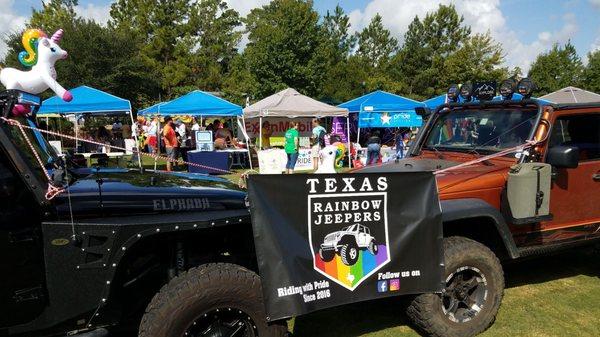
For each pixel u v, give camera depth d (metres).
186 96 15.70
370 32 58.78
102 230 2.31
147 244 2.76
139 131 19.77
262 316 2.65
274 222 2.62
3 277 2.20
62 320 2.33
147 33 53.28
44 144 2.96
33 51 2.62
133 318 3.11
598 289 4.50
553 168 3.93
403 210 2.99
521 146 3.91
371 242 2.90
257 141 18.55
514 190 3.59
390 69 53.25
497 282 3.47
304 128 19.09
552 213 4.04
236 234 3.02
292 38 34.84
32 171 2.25
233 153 16.84
